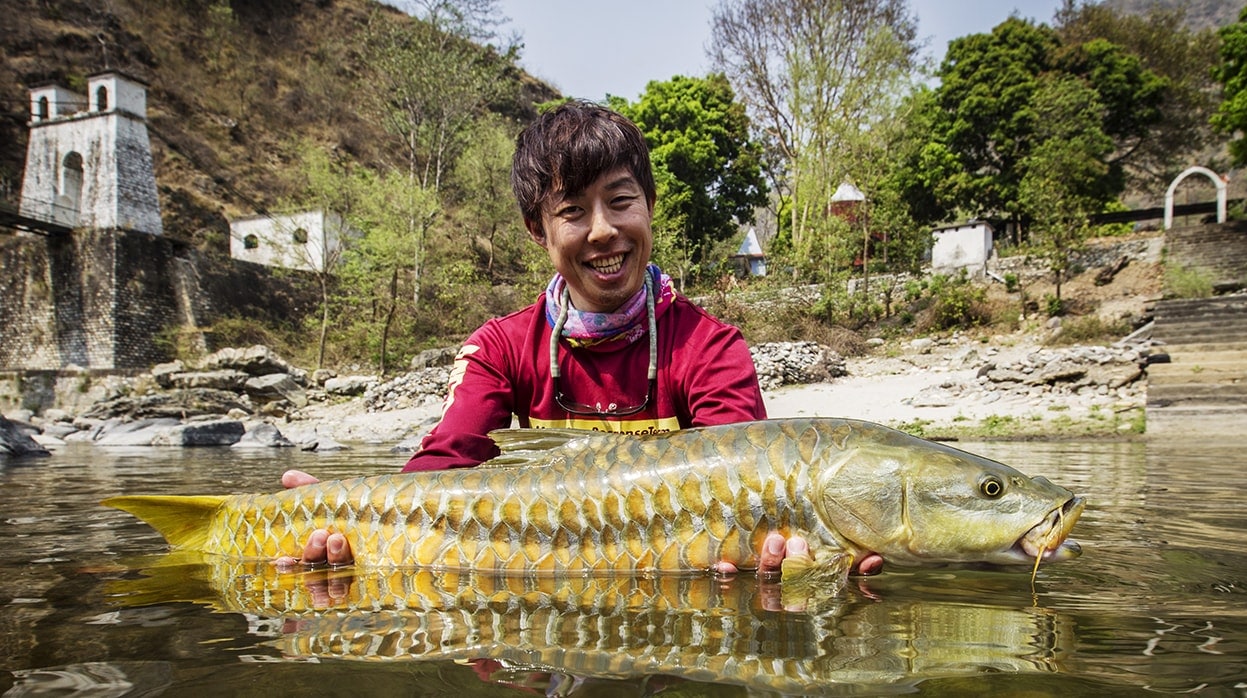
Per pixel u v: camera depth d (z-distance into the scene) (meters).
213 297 32.34
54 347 29.88
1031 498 2.50
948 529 2.50
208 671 1.57
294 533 2.82
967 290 25.83
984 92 38.09
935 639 1.79
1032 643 1.76
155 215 32.28
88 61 45.38
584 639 1.79
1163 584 2.41
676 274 31.64
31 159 32.88
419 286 32.75
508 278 40.00
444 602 2.17
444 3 38.28
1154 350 18.09
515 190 2.96
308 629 1.90
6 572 2.65
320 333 33.81
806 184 32.25
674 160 43.81
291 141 50.22
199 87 49.66
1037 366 17.98
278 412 23.48
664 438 2.65
